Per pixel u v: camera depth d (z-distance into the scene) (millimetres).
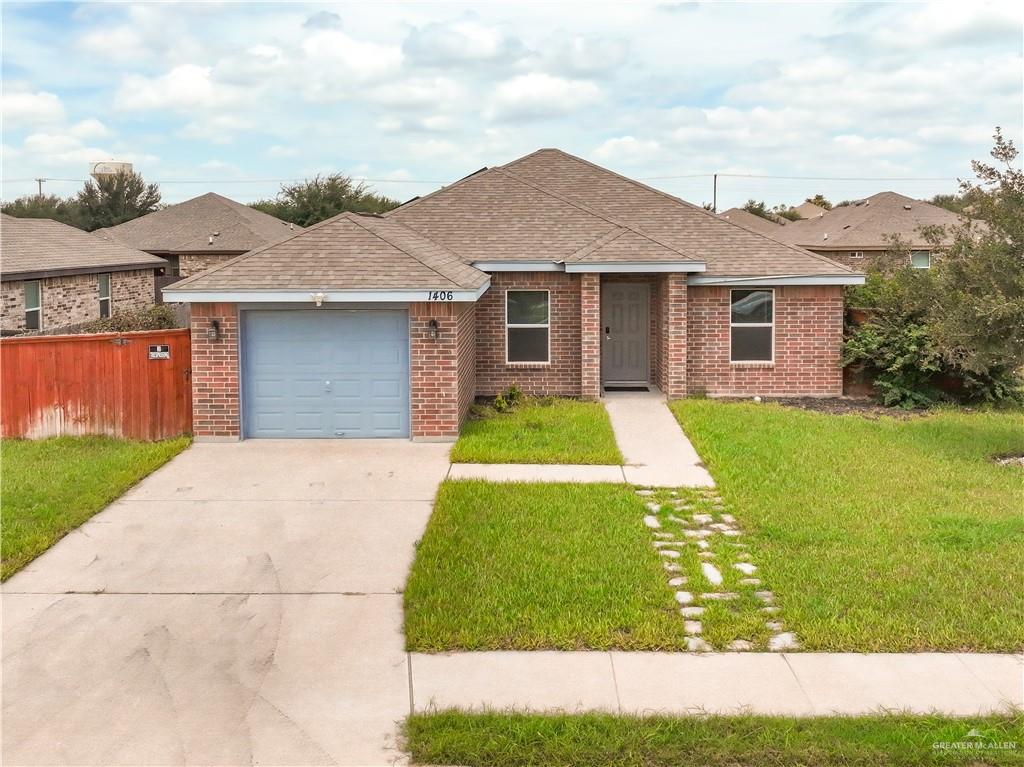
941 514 10539
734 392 19375
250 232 38000
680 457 13836
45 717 6414
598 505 11078
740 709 6414
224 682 6898
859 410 17953
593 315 18719
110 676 7008
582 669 7039
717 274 18859
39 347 14469
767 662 7129
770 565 8969
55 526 10297
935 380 18906
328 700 6617
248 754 5945
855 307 19531
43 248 25516
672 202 21594
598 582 8570
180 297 14281
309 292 14289
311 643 7547
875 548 9414
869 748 5883
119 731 6227
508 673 6988
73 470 12477
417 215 20250
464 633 7516
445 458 13711
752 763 5816
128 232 38688
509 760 5844
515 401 18344
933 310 14281
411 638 7461
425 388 14758
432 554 9352
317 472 12867
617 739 5980
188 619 8031
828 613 7812
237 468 13094
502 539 9773
